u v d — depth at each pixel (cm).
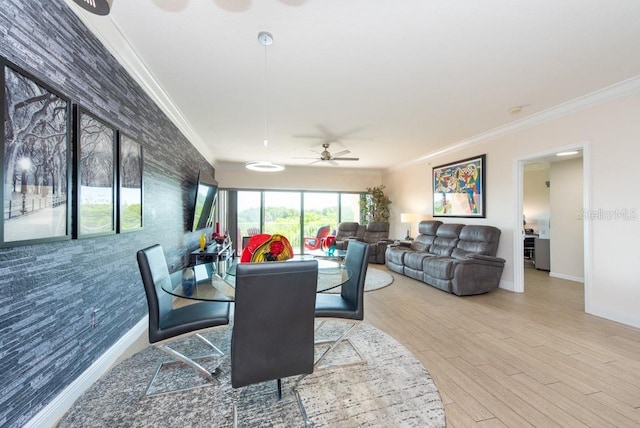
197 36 206
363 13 182
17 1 128
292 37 207
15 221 125
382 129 431
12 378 126
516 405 167
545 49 223
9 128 121
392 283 471
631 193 279
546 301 370
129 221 238
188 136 436
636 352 229
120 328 227
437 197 576
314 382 190
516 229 410
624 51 226
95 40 189
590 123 314
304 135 464
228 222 743
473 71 257
